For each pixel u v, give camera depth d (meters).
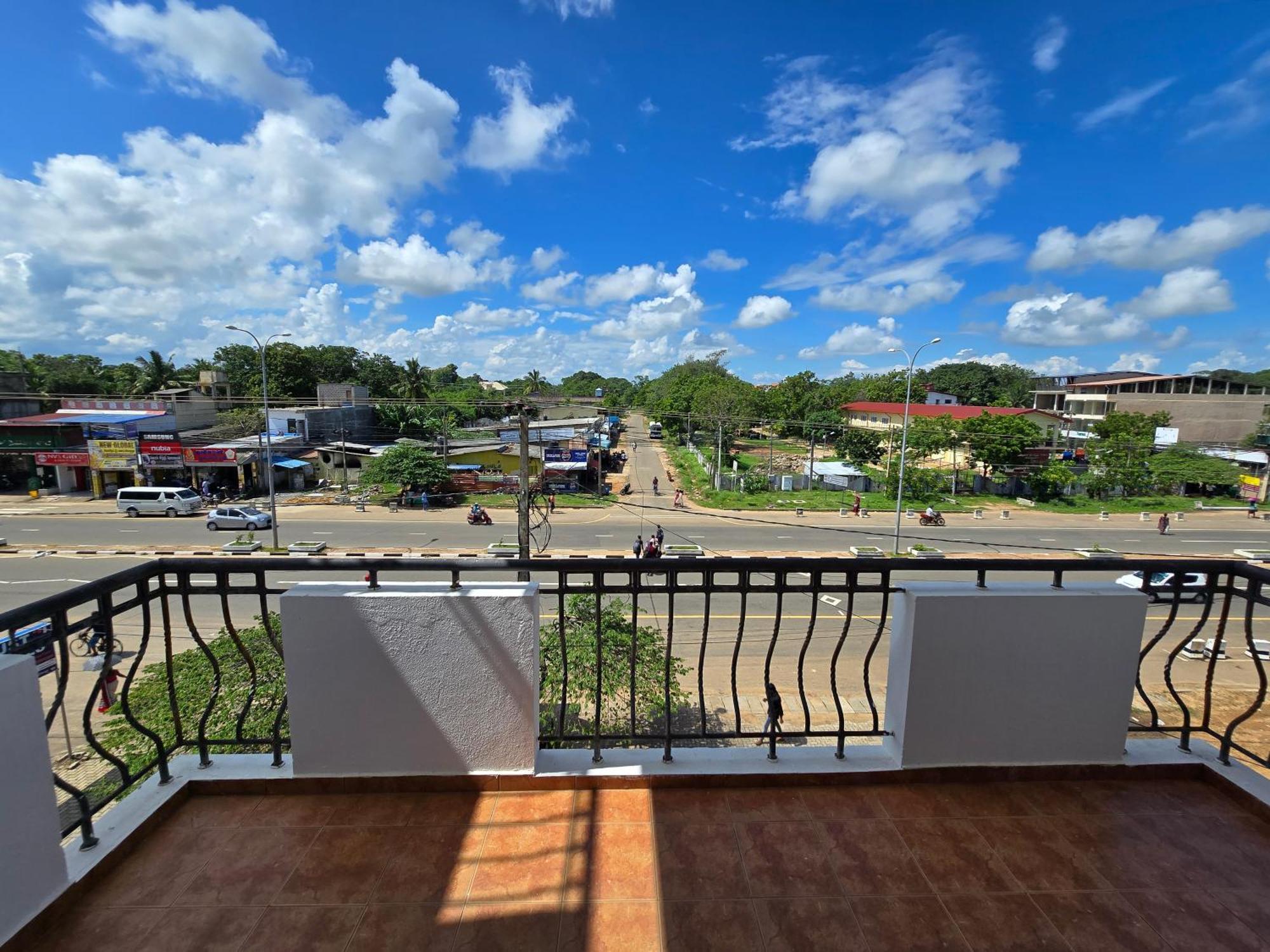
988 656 2.44
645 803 2.36
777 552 22.92
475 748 2.36
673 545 23.53
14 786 1.65
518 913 1.84
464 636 2.29
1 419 32.81
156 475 32.06
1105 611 2.47
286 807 2.31
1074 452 40.75
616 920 1.82
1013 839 2.21
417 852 2.09
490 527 26.31
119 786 2.57
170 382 47.22
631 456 51.84
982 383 77.56
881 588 2.47
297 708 2.33
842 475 36.56
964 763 2.50
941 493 35.00
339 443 36.41
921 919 1.85
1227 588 2.53
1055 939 1.79
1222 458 37.69
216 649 9.44
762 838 2.19
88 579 18.73
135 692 8.80
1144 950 1.76
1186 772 2.58
